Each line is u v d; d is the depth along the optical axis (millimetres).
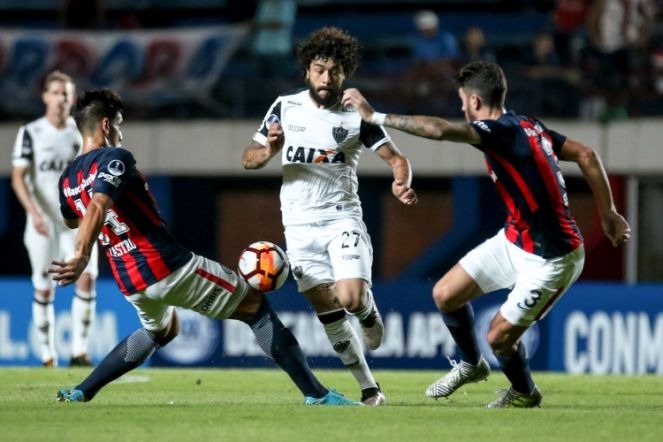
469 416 21297
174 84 67000
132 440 18141
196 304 22609
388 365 49281
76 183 22141
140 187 22172
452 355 48938
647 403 26125
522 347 23750
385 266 72438
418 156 67125
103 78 66750
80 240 20906
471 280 23609
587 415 21812
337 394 23125
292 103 24297
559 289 23219
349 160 24312
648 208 65875
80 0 67500
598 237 67312
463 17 75062
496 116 23359
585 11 66250
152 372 35406
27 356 49188
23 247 71312
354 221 24312
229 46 66375
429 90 65625
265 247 23547
